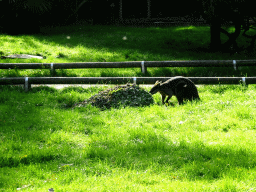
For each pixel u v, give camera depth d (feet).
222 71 58.59
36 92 46.55
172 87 40.73
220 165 23.04
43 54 72.79
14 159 24.67
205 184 20.40
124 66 57.21
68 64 56.39
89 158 25.43
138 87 42.16
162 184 20.52
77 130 31.73
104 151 26.11
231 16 71.51
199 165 23.26
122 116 35.81
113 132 30.50
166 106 39.99
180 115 35.09
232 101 39.73
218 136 29.04
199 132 30.42
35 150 26.21
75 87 48.44
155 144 27.22
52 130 31.50
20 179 21.61
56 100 42.80
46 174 22.43
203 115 34.94
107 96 41.01
